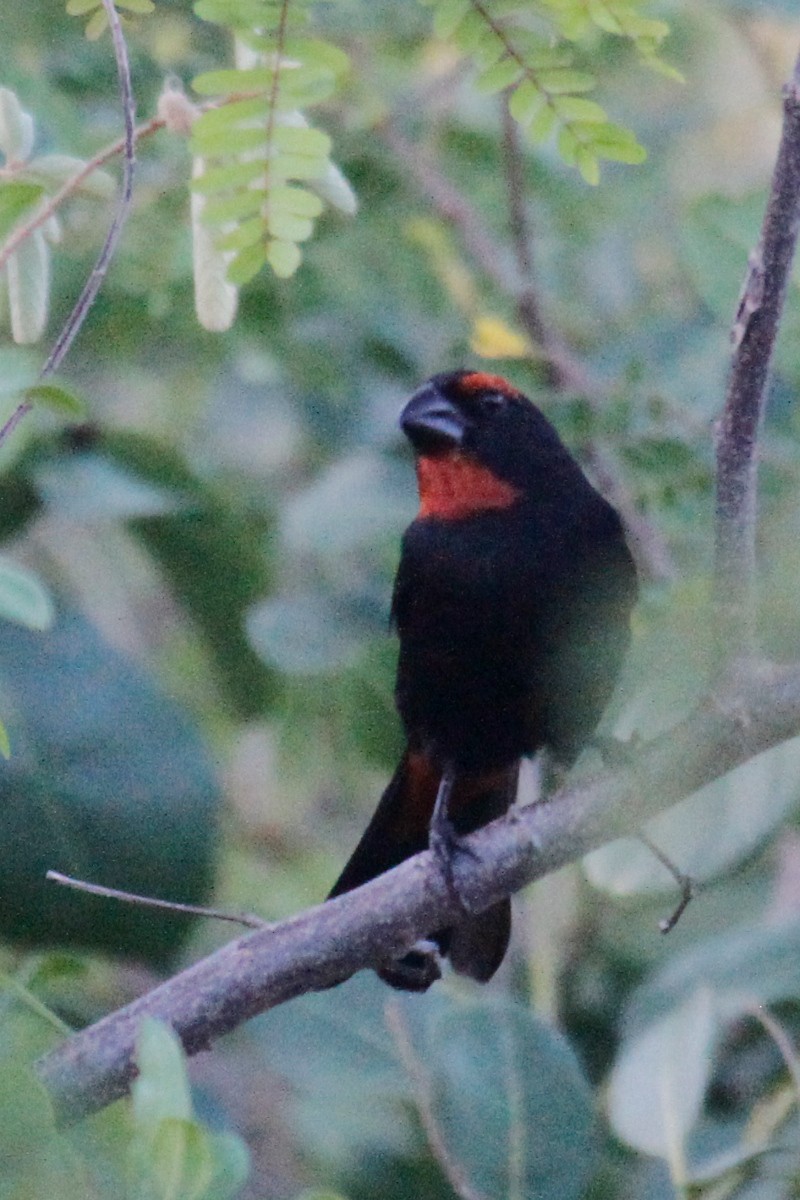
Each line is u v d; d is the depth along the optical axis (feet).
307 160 21.80
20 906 29.22
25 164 24.02
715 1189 25.09
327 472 36.24
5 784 29.50
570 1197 25.39
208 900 29.94
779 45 45.78
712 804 27.43
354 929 24.75
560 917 33.76
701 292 34.35
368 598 36.91
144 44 37.73
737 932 27.66
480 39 22.98
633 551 35.96
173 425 40.01
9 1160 19.49
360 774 39.78
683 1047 25.85
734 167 47.57
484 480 31.91
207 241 23.75
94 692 30.58
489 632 31.68
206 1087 34.17
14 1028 23.48
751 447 23.48
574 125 23.44
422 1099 26.27
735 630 24.47
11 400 21.48
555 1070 25.94
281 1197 34.06
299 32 21.68
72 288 37.04
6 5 37.45
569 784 25.93
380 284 40.19
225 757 41.39
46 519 38.63
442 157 42.04
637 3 22.71
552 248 42.47
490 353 36.37
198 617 37.40
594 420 35.47
